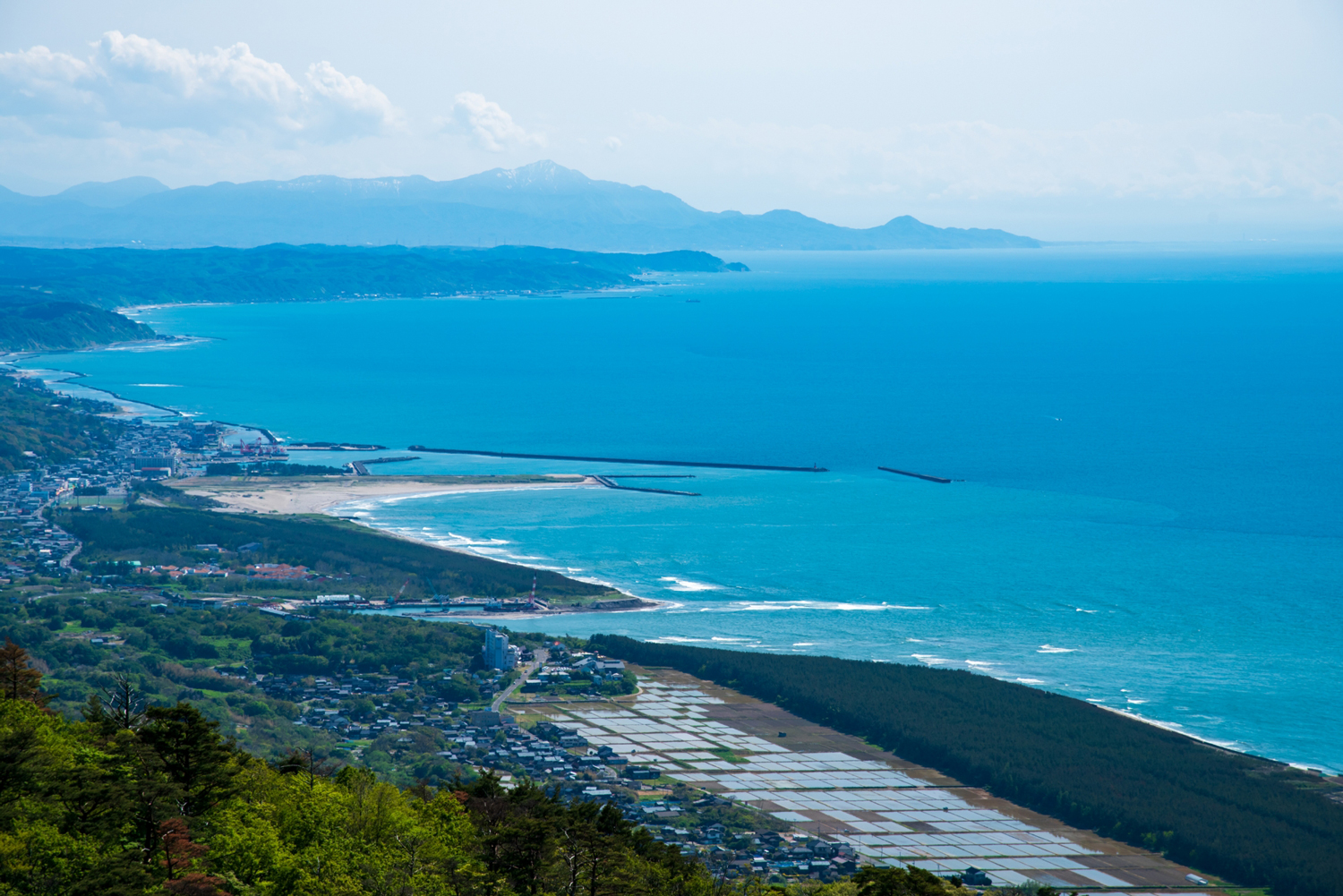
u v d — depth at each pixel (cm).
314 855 12912
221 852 12600
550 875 13562
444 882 12988
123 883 11494
